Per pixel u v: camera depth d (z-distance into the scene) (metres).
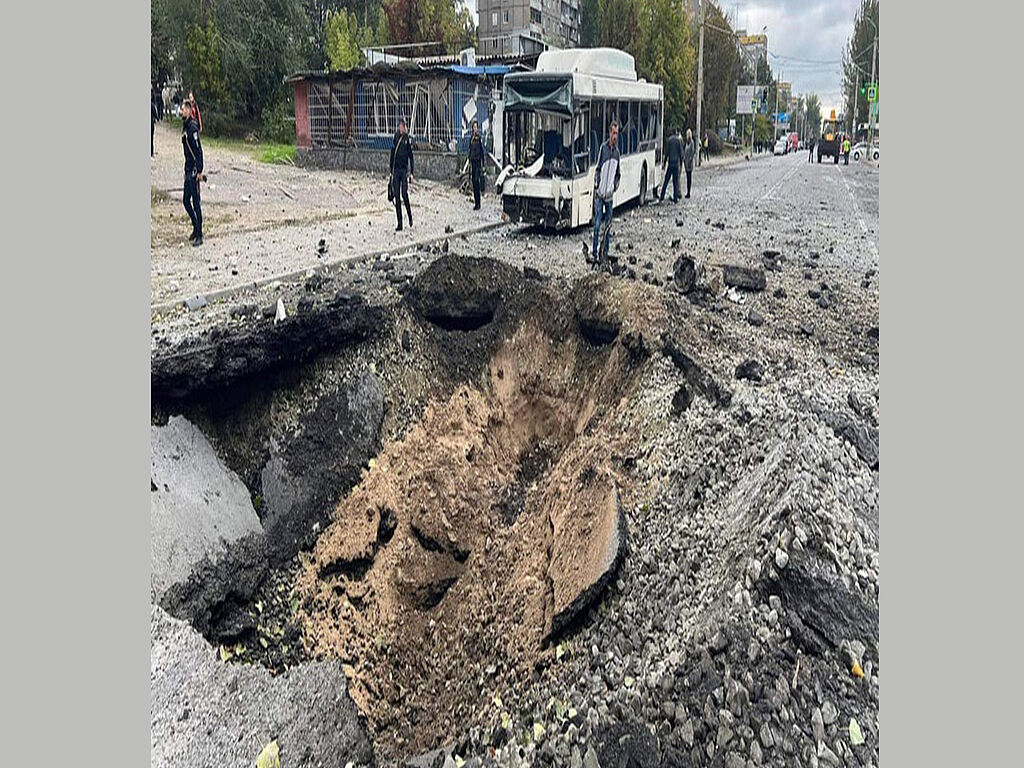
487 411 10.23
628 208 18.45
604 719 5.44
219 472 8.33
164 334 8.41
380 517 8.59
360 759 6.74
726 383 8.17
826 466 6.25
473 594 8.10
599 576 6.50
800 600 5.27
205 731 6.07
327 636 7.77
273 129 27.38
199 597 7.13
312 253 12.34
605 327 9.91
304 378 9.23
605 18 31.77
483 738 6.17
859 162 29.86
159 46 26.05
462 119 22.64
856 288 11.42
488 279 10.63
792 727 4.78
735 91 37.59
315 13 34.66
